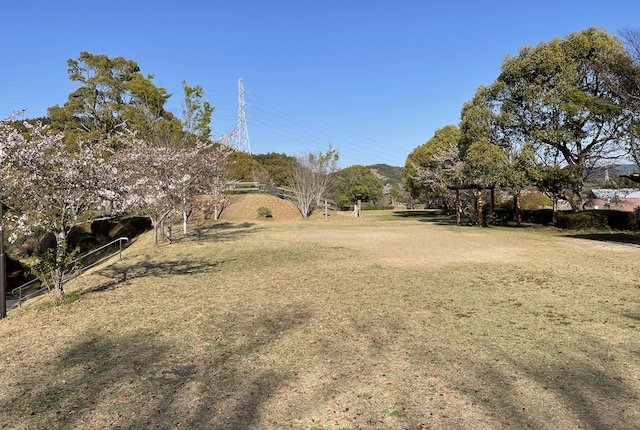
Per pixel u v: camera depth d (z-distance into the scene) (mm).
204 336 4484
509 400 2947
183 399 3072
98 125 28109
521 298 5852
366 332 4484
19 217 6156
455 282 6941
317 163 26516
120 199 6598
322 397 3047
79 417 2855
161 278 7805
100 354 4062
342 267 8523
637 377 3287
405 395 3049
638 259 9062
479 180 17750
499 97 17844
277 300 5953
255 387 3242
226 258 10000
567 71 15609
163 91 19875
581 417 2705
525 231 16359
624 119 14156
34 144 6141
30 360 3965
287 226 19297
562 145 16516
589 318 4863
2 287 5750
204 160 14109
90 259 14523
